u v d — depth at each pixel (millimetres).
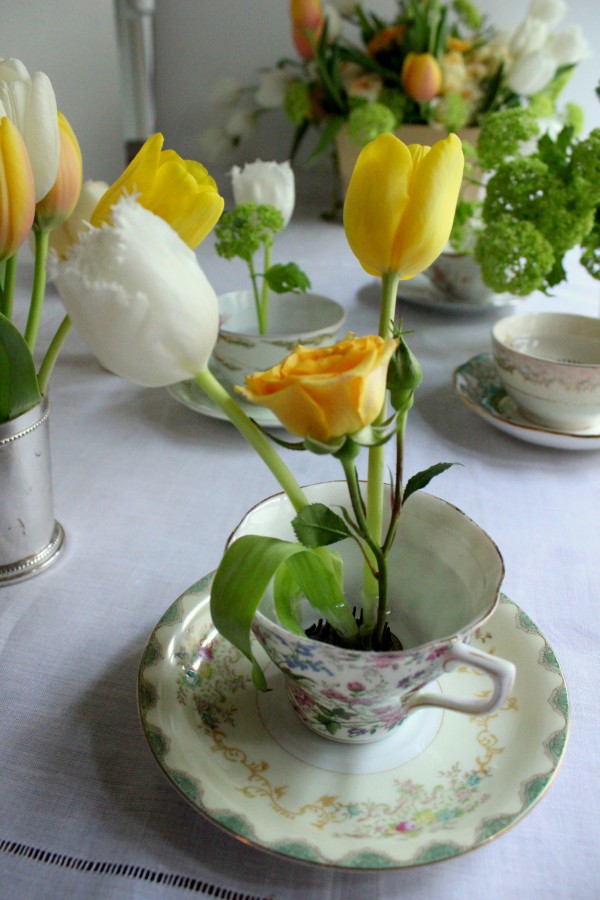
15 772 380
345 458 321
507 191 648
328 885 344
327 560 371
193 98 1363
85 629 449
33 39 1118
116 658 433
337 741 386
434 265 787
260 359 618
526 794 356
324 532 348
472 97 983
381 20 1192
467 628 349
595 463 584
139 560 494
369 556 381
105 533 514
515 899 342
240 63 1328
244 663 420
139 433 609
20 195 395
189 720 388
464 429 618
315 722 383
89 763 385
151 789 375
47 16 1103
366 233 346
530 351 640
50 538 493
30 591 472
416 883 345
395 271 353
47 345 713
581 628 450
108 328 312
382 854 334
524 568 488
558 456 590
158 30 1313
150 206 365
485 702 356
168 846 355
